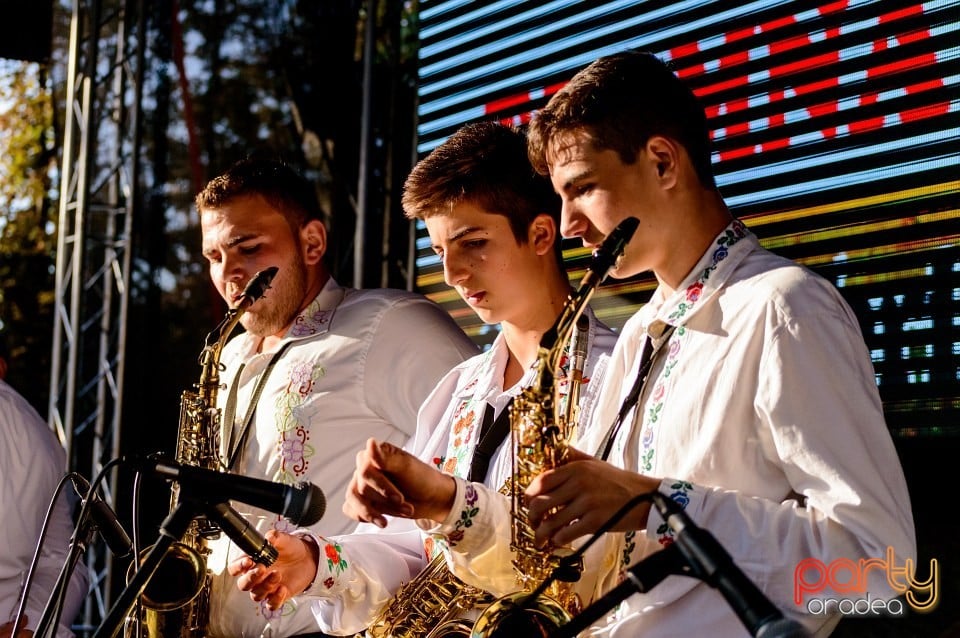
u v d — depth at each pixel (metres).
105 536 2.17
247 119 5.82
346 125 5.49
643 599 1.84
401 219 4.98
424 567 2.43
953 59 3.02
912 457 3.04
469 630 2.24
